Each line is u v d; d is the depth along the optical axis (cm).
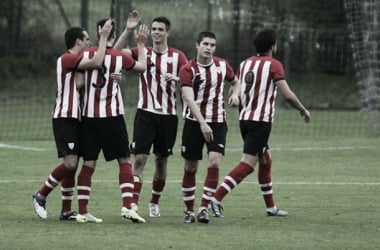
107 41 3294
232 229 3153
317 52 9719
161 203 3831
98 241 2883
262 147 3375
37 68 10350
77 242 2862
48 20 10406
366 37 7775
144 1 9781
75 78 3262
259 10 9606
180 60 3506
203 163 5219
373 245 2850
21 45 10344
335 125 7762
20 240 2892
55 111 3284
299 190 4200
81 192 3294
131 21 3488
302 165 5147
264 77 3369
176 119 3516
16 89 9969
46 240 2894
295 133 7169
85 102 3272
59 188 4197
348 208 3675
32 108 8931
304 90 9619
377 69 7769
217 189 3466
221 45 9575
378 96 7844
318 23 9681
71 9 10625
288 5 9144
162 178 3488
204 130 3203
